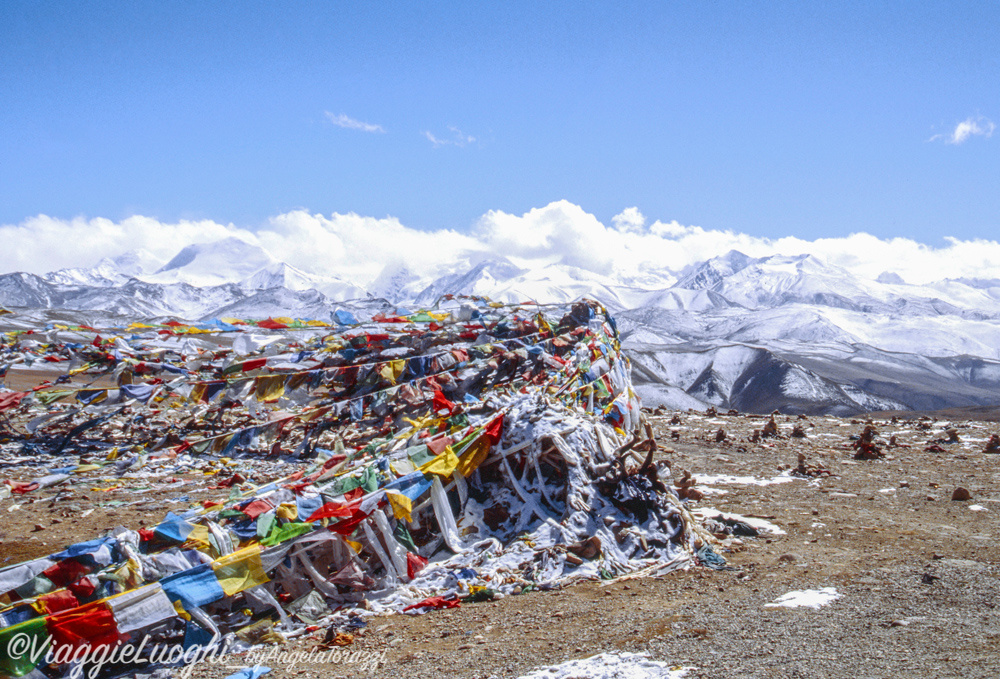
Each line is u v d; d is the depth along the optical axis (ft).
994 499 51.83
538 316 72.95
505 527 39.93
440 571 36.37
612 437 44.83
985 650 23.32
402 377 65.31
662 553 37.73
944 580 32.35
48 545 42.65
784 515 47.50
